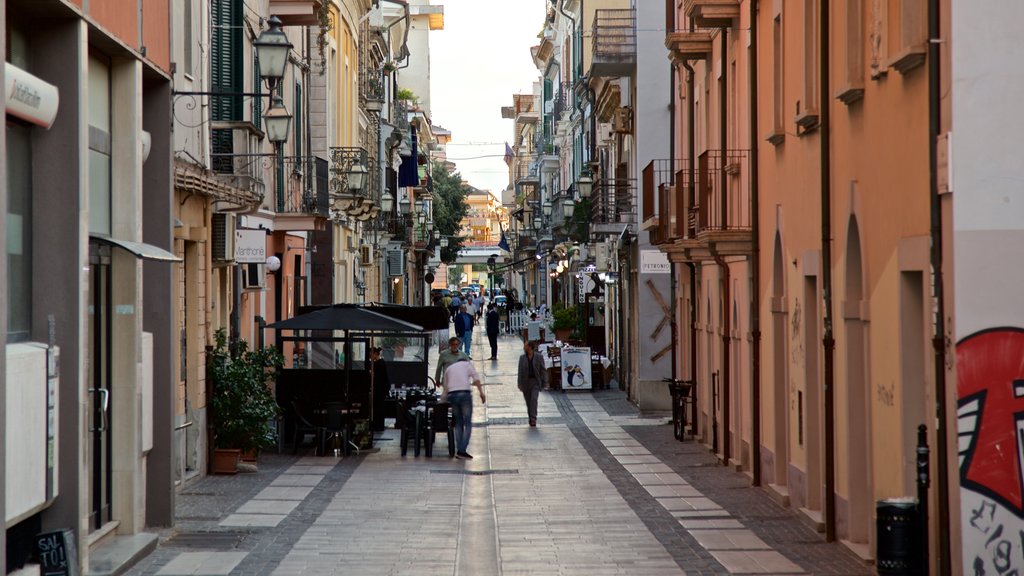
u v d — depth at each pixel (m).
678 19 35.97
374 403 33.38
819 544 18.22
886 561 13.45
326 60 44.97
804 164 20.83
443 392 30.16
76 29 14.49
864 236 16.73
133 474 17.33
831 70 18.61
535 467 28.03
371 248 60.72
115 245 15.66
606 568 16.34
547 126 95.75
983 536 12.77
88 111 16.08
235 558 16.58
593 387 50.59
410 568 16.14
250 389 25.12
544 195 97.25
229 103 27.02
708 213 28.39
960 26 12.77
